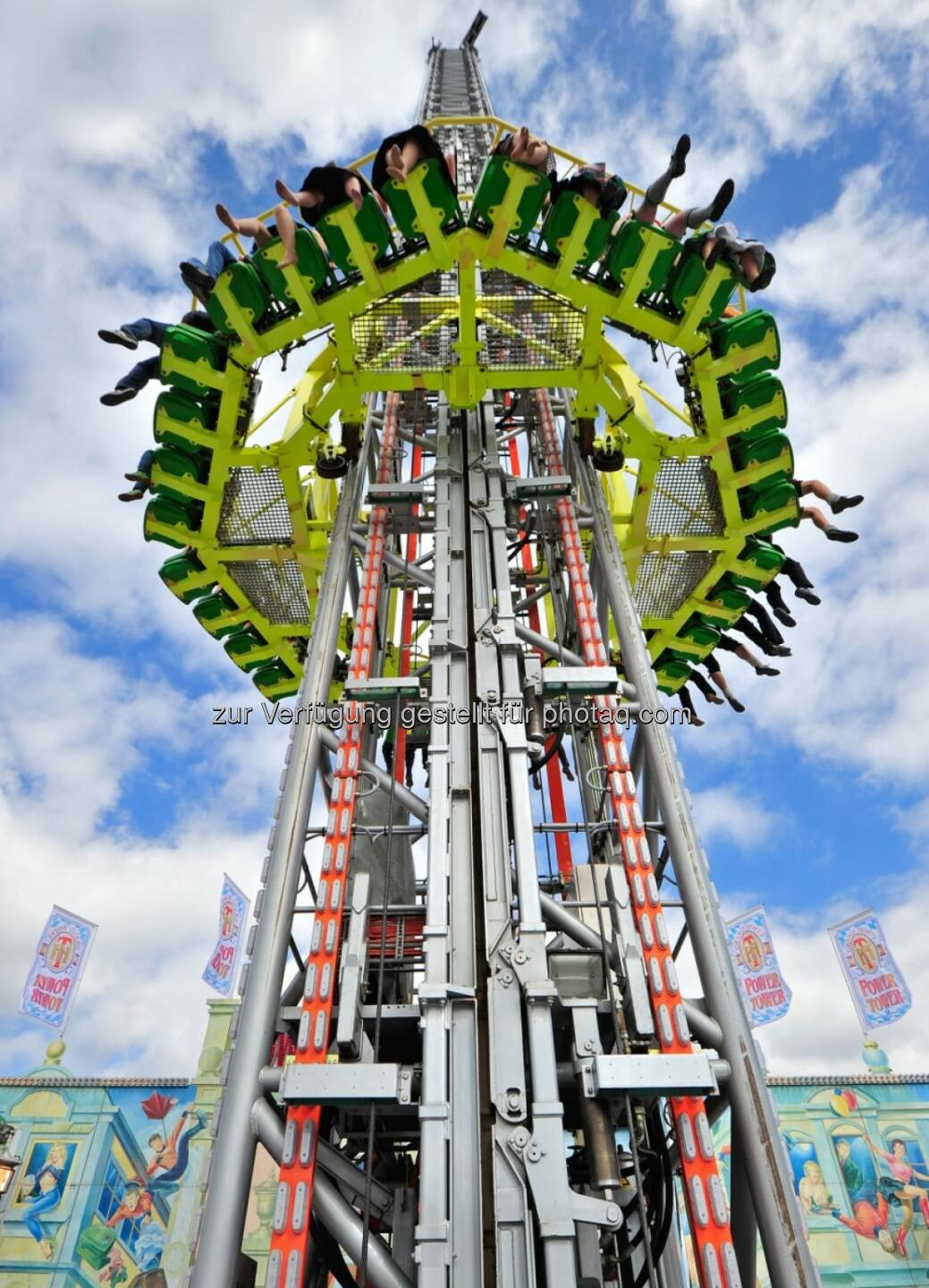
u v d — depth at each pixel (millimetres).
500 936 5578
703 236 7258
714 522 9531
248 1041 5461
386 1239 6293
